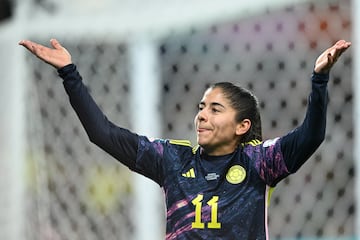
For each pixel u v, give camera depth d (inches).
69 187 902.4
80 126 904.9
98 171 901.8
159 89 880.3
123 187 894.4
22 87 890.7
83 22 888.9
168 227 548.1
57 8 896.3
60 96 904.9
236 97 562.3
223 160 552.1
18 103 890.7
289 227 897.5
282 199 900.6
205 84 906.7
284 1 815.1
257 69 903.7
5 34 903.7
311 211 900.6
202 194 541.6
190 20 849.5
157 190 867.4
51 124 904.9
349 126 904.9
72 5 891.4
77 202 901.8
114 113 894.4
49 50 563.2
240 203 538.6
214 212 535.5
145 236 862.5
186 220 539.5
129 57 885.8
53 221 895.1
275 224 897.5
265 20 896.3
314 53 899.4
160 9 859.4
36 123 892.6
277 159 542.6
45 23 896.9
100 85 900.0
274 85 905.5
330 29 888.9
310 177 908.0
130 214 888.9
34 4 901.2
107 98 897.5
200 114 560.4
